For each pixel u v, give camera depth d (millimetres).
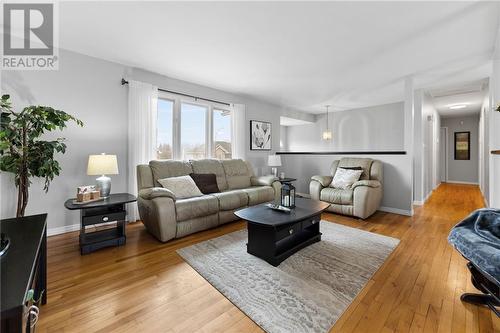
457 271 1945
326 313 1442
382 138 5938
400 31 2379
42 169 2246
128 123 3293
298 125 7797
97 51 2863
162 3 1952
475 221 1640
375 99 5332
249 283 1777
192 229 2787
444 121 7922
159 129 3736
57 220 2797
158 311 1471
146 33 2439
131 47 2754
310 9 2021
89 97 2994
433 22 2215
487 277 1255
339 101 5516
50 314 1431
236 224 3311
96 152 3053
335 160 4418
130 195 2785
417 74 3662
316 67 3369
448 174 7875
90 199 2439
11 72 2504
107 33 2443
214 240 2664
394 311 1460
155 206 2512
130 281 1812
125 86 3291
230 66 3334
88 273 1925
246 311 1463
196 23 2246
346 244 2525
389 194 3934
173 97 3832
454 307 1491
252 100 5223
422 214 3783
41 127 2256
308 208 2543
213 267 2029
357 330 1305
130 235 2814
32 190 2635
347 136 6609
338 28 2328
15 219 1329
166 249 2408
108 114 3146
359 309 1481
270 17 2145
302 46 2713
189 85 4020
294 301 1561
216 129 4504
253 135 5199
